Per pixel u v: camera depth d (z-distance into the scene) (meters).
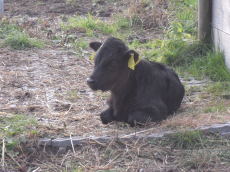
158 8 14.33
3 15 15.69
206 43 9.77
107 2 18.19
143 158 4.78
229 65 8.48
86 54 10.55
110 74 5.26
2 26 13.11
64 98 7.15
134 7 14.08
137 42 11.23
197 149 5.01
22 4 18.31
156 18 13.49
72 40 11.70
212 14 9.52
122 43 5.39
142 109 5.59
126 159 4.77
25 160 4.71
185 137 5.05
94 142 5.10
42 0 19.33
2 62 9.51
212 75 8.33
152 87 5.72
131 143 5.12
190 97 7.11
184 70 8.97
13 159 4.63
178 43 9.97
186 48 9.74
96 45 5.96
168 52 9.53
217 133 5.35
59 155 4.91
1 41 11.32
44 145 4.98
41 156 4.84
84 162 4.71
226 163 4.64
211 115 5.85
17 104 6.75
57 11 16.73
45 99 7.03
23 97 7.10
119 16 14.09
